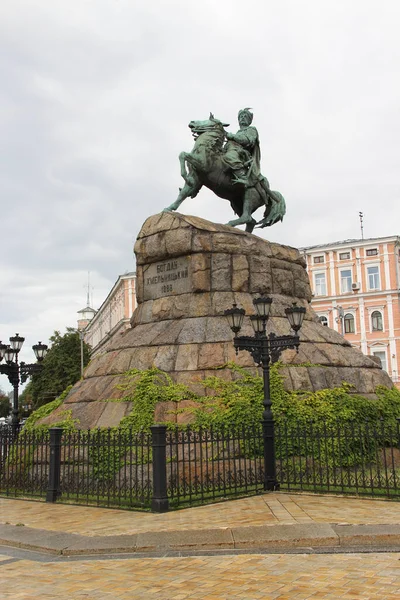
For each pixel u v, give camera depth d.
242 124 17.03
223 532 7.05
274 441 10.38
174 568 5.94
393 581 5.25
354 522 7.37
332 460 10.81
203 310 13.58
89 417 12.02
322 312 53.72
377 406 12.68
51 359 53.31
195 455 9.38
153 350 13.02
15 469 11.20
